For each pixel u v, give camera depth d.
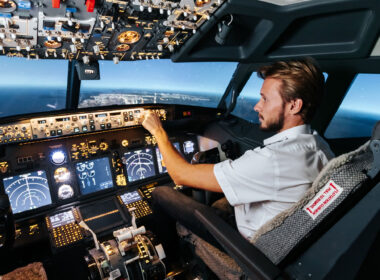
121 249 2.04
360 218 0.78
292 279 0.95
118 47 2.30
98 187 2.80
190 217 1.49
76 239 2.31
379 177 0.82
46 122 2.44
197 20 2.09
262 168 1.10
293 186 1.10
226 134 3.43
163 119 3.06
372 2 1.94
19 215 2.42
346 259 0.80
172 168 1.32
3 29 1.72
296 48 2.72
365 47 2.27
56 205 2.59
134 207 2.48
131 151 3.02
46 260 2.34
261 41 2.59
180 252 2.23
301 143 1.15
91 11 1.65
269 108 1.20
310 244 0.94
